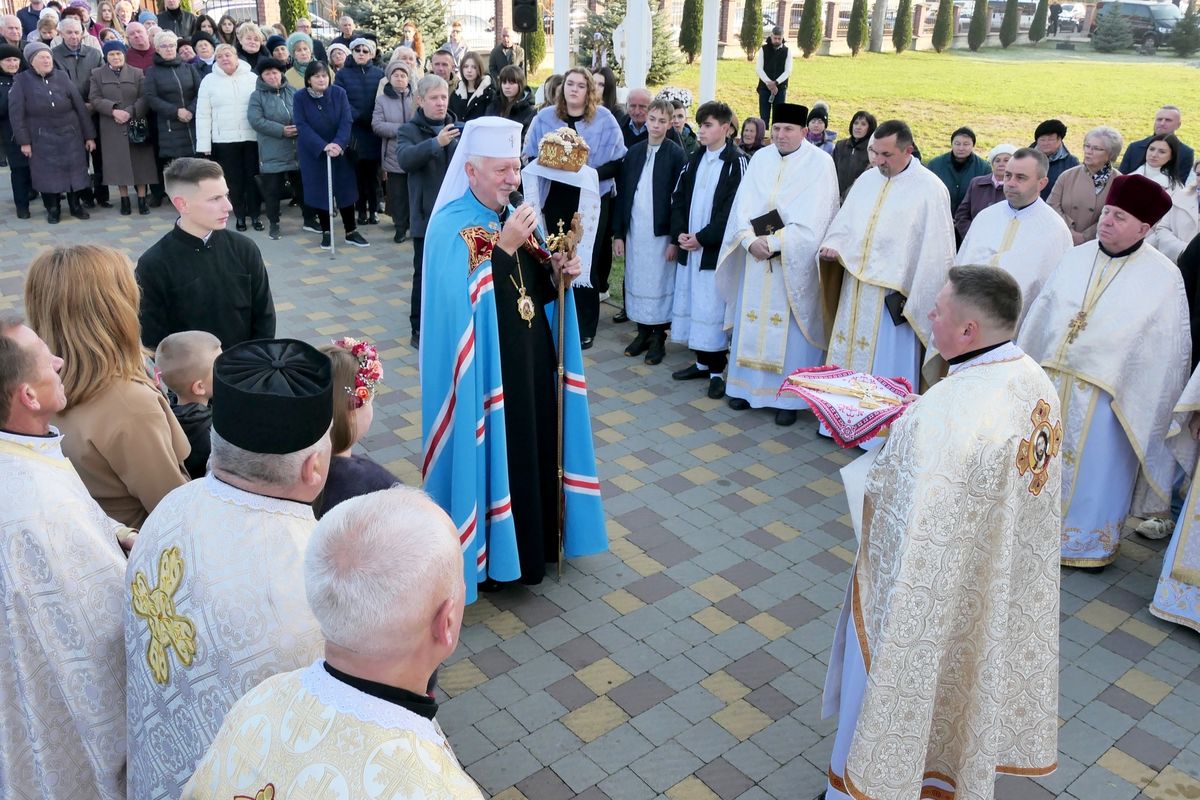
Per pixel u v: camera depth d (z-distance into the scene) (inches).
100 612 94.3
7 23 447.8
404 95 379.6
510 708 152.3
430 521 62.9
